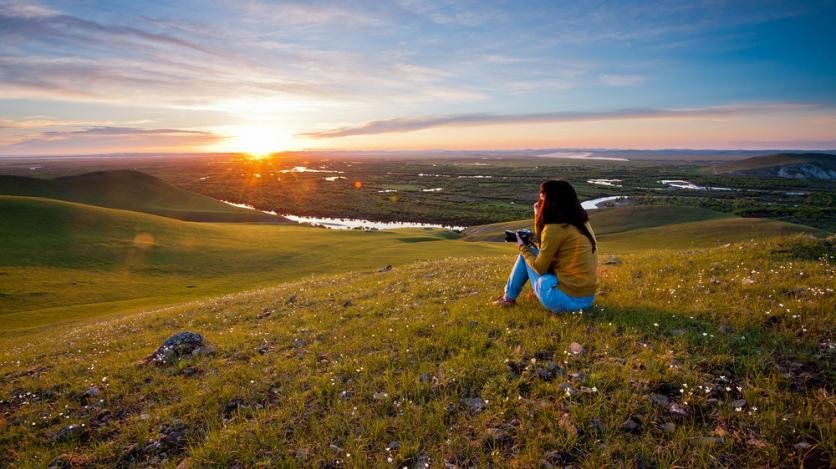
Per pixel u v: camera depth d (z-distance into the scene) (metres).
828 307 7.04
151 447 5.95
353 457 5.10
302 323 11.97
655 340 6.82
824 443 4.20
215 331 13.17
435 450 5.03
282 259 66.62
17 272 55.78
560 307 7.94
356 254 66.56
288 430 5.85
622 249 64.88
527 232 8.56
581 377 6.01
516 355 6.88
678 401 5.29
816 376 5.34
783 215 142.12
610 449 4.63
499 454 4.77
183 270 61.12
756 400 5.02
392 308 11.63
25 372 10.72
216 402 6.89
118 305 40.97
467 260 21.72
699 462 4.29
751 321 7.07
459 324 8.66
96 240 72.19
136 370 9.07
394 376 6.87
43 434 6.79
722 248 14.31
